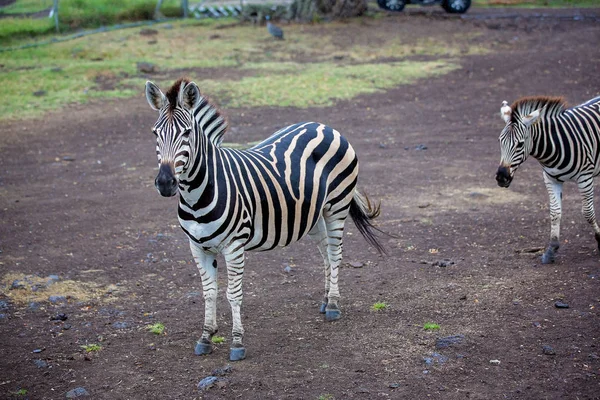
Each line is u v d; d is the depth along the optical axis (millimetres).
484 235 7289
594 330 4898
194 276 6512
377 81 15570
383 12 23406
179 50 18656
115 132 12492
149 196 9133
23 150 11453
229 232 4551
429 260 6676
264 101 14133
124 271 6641
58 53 18141
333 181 5254
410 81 15633
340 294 5957
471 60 17375
